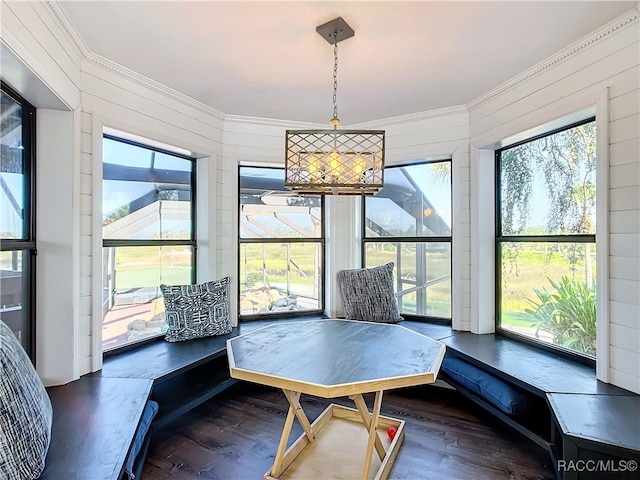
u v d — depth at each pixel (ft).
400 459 6.93
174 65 7.74
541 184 8.82
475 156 10.06
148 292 9.61
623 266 6.43
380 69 7.94
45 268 6.77
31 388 4.57
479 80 8.55
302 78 8.38
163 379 7.38
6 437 3.91
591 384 6.72
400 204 11.98
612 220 6.59
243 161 11.43
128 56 7.35
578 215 7.88
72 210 6.95
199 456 7.07
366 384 5.32
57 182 6.81
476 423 8.35
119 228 8.83
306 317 12.47
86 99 7.30
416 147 10.97
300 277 12.64
